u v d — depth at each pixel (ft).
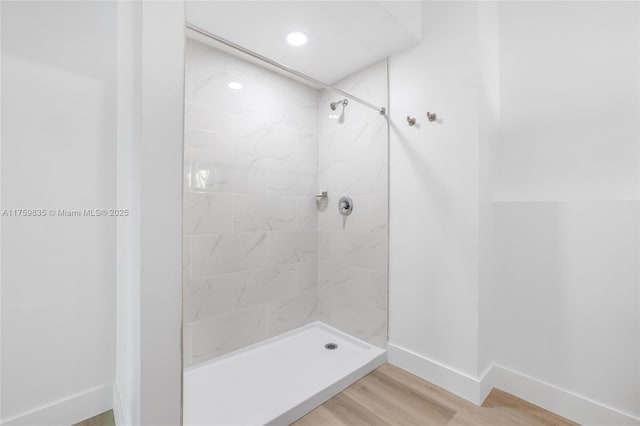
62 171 4.27
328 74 6.92
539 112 4.84
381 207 6.21
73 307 4.36
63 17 4.28
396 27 5.21
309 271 7.56
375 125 6.31
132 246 3.21
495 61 5.20
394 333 5.99
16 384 3.96
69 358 4.33
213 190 5.89
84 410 4.42
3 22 3.86
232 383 5.32
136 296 2.99
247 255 6.43
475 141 4.74
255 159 6.51
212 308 5.91
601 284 4.18
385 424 4.30
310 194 7.54
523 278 4.90
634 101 4.02
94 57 4.53
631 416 3.91
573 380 4.39
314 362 6.06
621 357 4.01
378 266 6.28
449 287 5.08
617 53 4.15
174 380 3.09
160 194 2.96
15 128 3.94
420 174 5.51
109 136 4.66
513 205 5.01
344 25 5.16
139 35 2.91
